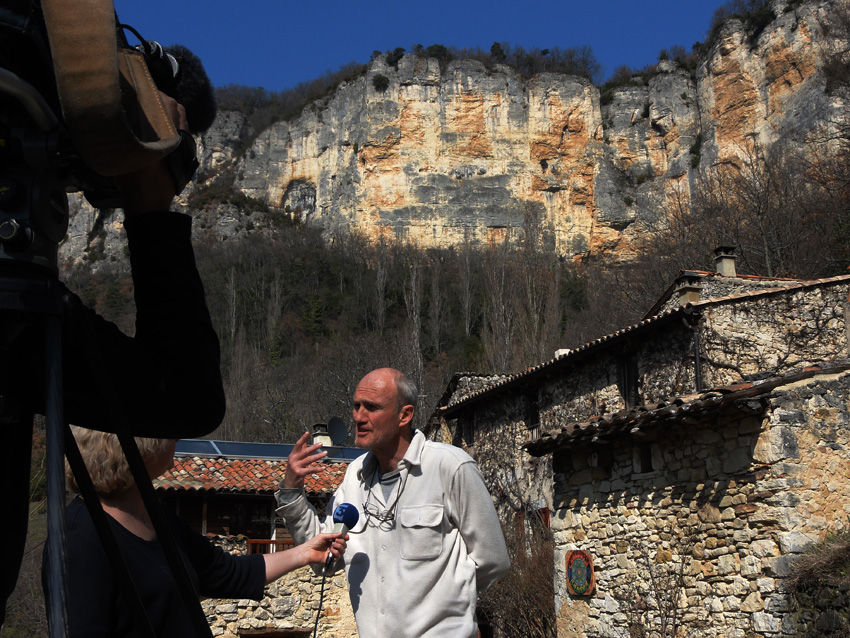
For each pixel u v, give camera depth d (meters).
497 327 48.06
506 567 3.04
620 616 11.30
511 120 86.19
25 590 11.25
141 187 1.27
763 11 70.00
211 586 2.61
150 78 1.18
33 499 7.09
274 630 13.69
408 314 54.78
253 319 62.47
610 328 33.84
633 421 10.65
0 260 1.02
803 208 29.22
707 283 16.59
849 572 8.46
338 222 85.19
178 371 1.38
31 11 1.04
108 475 2.21
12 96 0.97
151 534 2.29
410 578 2.86
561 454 13.09
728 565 9.72
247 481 16.12
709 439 10.22
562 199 84.12
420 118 86.81
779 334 14.63
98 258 76.81
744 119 70.25
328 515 3.19
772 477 9.34
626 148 84.81
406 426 3.08
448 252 77.62
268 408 40.62
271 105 106.69
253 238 79.19
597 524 12.04
